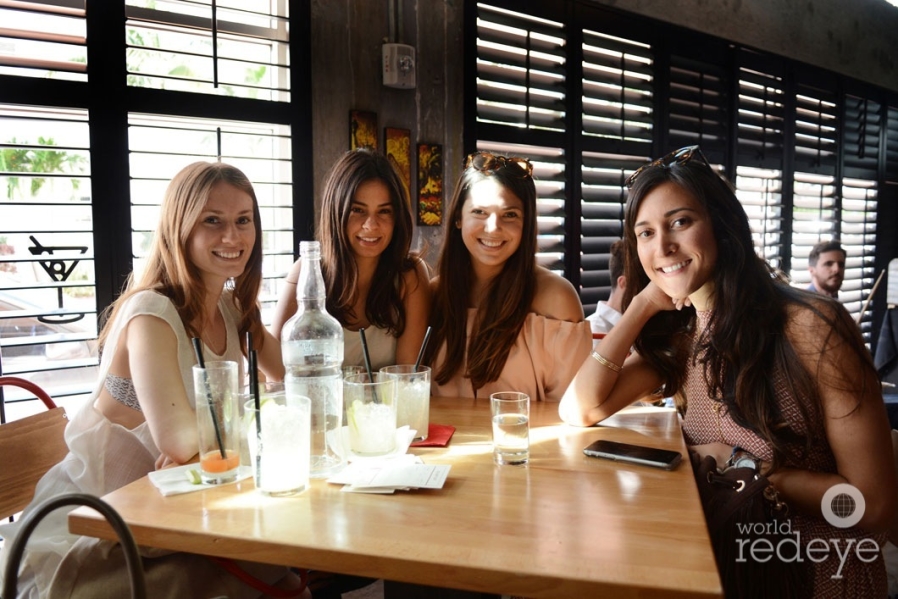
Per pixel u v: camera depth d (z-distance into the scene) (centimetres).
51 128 235
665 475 129
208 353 162
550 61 370
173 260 156
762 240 501
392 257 197
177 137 262
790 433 140
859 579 132
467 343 199
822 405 137
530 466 134
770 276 148
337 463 133
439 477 125
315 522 108
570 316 200
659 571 90
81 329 245
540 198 376
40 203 234
